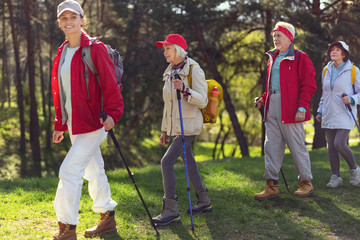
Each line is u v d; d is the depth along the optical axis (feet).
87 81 10.28
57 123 11.05
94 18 59.00
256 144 71.77
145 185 18.03
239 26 50.47
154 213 13.67
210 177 19.81
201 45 51.98
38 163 67.51
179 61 12.82
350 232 12.21
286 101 14.79
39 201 14.74
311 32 44.39
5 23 65.41
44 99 84.12
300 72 14.70
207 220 13.11
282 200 15.24
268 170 15.35
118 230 11.92
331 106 16.83
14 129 83.30
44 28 55.62
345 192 16.26
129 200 15.12
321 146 46.50
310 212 13.93
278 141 15.34
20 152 72.02
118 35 55.42
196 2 46.11
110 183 18.04
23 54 81.71
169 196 12.64
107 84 10.27
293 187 17.04
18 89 72.59
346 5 43.19
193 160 13.52
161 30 48.52
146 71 50.57
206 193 13.88
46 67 92.84
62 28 10.35
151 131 61.36
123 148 60.64
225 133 69.87
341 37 41.83
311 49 40.04
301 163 15.35
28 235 11.30
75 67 10.26
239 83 61.57
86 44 10.25
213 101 13.10
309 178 15.57
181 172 21.16
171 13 45.34
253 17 48.88
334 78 16.98
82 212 13.53
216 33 51.57
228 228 12.45
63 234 10.23
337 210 14.07
